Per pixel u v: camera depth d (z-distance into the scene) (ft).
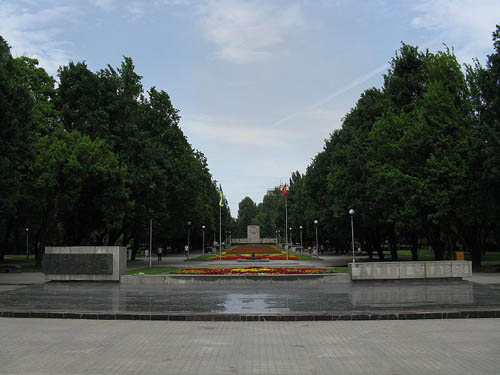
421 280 70.08
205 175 229.25
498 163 83.87
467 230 105.09
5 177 93.20
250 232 409.90
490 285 64.90
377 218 116.16
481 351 26.58
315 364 23.99
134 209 129.59
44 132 122.93
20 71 114.01
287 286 65.72
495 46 91.04
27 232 188.96
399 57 118.73
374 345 28.48
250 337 31.37
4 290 64.49
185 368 23.31
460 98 101.09
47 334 32.71
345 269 93.66
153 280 70.23
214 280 68.69
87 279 72.38
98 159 114.11
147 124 146.92
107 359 25.25
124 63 139.64
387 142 105.40
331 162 144.46
